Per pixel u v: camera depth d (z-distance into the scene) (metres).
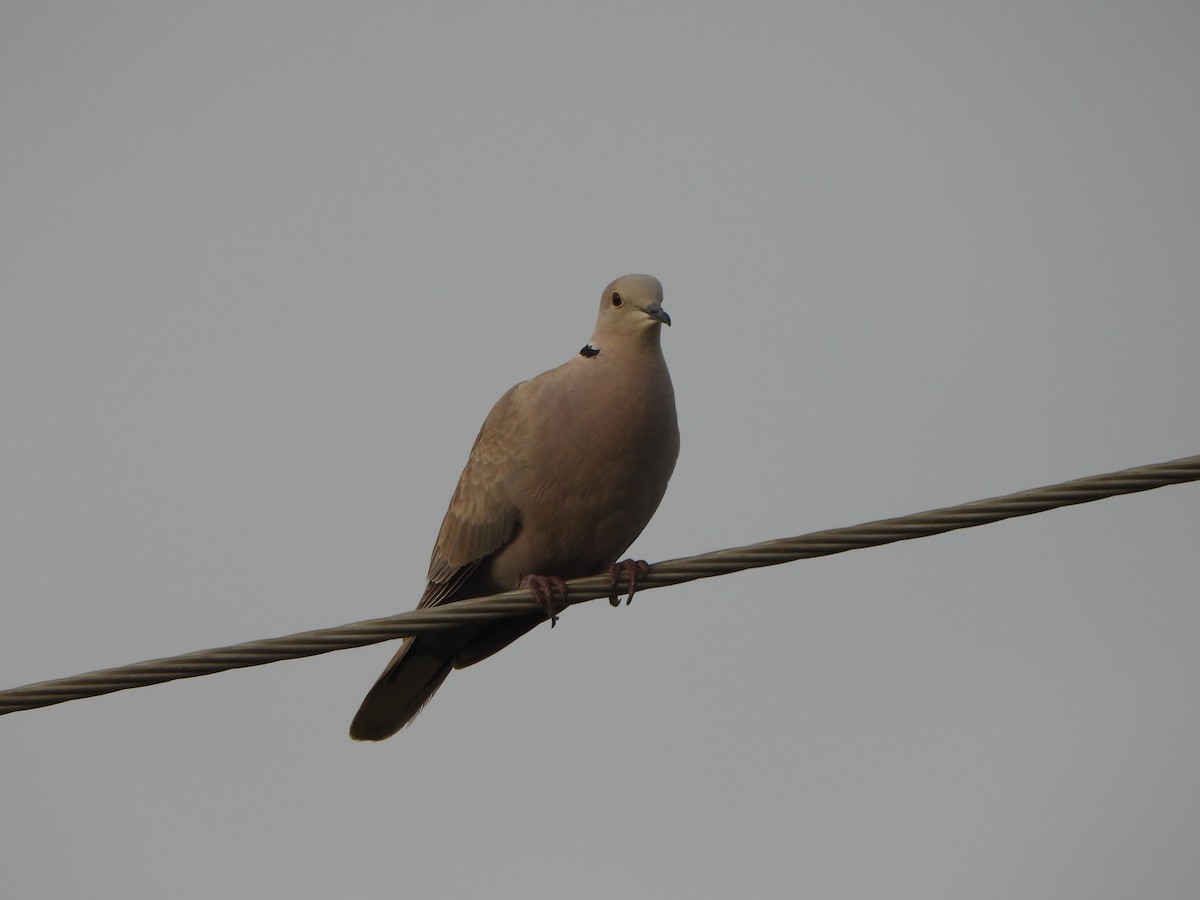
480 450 12.80
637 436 12.19
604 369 12.30
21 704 9.92
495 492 12.50
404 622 10.77
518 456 12.37
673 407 12.51
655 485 12.51
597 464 12.20
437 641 12.91
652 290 12.40
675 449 12.58
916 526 9.95
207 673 10.15
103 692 9.99
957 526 9.86
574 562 12.80
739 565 10.70
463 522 12.73
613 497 12.33
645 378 12.26
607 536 12.59
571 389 12.30
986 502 9.80
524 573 12.77
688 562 10.97
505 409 12.72
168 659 10.06
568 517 12.38
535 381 12.73
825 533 10.30
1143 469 9.51
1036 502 9.70
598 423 12.15
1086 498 9.62
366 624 10.57
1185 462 9.45
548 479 12.27
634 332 12.31
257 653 10.23
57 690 9.94
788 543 10.52
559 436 12.21
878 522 10.06
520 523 12.55
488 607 11.09
